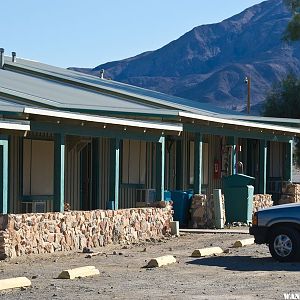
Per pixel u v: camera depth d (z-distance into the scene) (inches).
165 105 1284.4
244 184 1307.8
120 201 1203.9
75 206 1125.1
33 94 1117.7
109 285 666.2
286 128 1501.0
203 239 1075.3
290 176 1622.8
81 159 1141.1
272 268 770.8
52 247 909.8
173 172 1325.0
